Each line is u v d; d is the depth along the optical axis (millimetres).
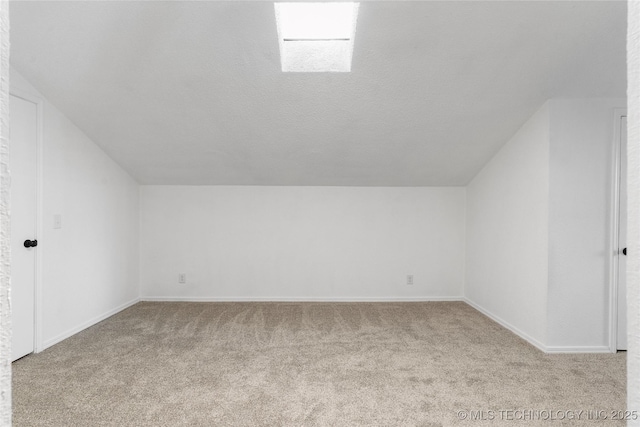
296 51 2768
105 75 2787
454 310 4168
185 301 4504
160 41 2506
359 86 2908
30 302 2838
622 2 2184
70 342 3109
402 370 2623
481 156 3867
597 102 2955
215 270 4527
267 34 2471
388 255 4570
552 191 2959
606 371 2615
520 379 2488
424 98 3020
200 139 3588
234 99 3057
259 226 4539
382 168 4133
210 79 2846
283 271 4547
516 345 3111
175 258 4516
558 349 2955
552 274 2959
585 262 2963
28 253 2822
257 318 3828
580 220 2961
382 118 3277
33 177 2861
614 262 2961
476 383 2432
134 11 2293
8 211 436
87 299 3504
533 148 3166
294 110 3182
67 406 2121
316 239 4551
